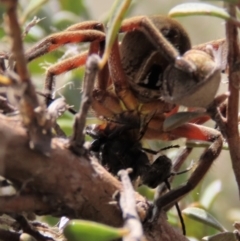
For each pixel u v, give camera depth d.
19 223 0.34
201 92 0.34
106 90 0.37
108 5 0.53
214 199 0.40
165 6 0.49
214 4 0.34
